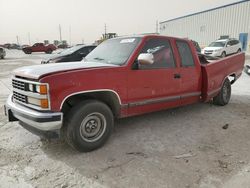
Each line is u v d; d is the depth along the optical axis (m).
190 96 5.07
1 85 9.65
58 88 3.20
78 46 12.91
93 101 3.57
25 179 2.92
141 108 4.21
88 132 3.59
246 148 3.79
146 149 3.74
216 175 3.02
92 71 3.49
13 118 3.84
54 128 3.24
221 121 5.08
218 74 5.72
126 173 3.06
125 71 3.86
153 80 4.26
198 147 3.82
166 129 4.59
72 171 3.11
